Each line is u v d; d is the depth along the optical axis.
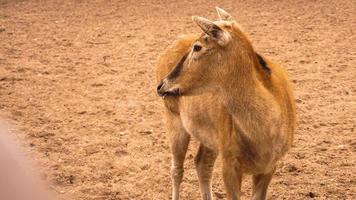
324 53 40.31
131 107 30.48
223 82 13.90
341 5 56.62
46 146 25.14
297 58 39.16
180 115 18.14
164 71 19.12
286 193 20.17
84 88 34.06
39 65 39.06
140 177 22.08
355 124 26.94
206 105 16.02
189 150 24.42
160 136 26.28
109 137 26.28
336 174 21.61
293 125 15.51
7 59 40.66
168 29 49.00
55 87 34.31
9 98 32.16
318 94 31.69
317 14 53.12
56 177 21.88
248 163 14.67
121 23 52.12
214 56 13.77
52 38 47.00
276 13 54.12
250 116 13.88
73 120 28.67
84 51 42.75
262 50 41.34
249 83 13.75
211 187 19.27
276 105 14.06
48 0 63.97
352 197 19.66
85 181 21.73
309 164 22.58
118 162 23.44
